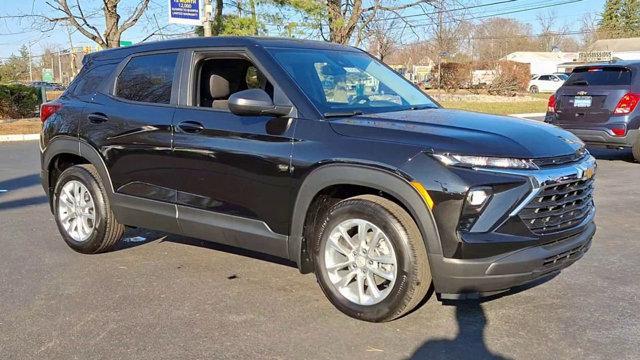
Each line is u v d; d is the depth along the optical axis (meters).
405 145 3.70
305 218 4.12
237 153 4.34
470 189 3.46
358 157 3.79
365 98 4.65
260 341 3.75
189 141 4.61
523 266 3.55
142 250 5.72
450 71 41.09
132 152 5.00
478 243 3.48
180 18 16.95
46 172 5.83
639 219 6.71
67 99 5.70
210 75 4.89
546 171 3.61
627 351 3.56
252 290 4.62
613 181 9.02
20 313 4.22
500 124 4.00
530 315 4.09
